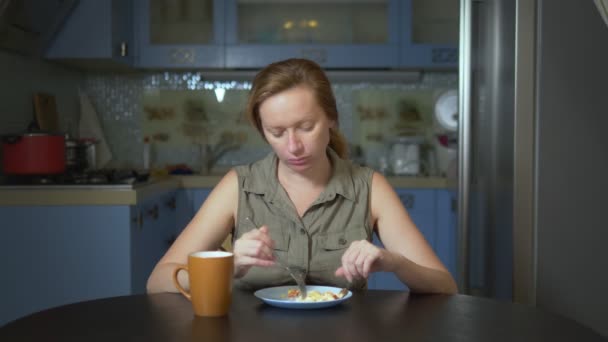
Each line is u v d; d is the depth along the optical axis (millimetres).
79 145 2859
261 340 858
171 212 3244
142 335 887
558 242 1962
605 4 1716
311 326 926
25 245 2389
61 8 2930
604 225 1958
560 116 1942
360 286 1327
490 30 2162
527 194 1961
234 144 3848
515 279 1978
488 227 2197
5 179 2609
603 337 887
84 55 3086
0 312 2400
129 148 3824
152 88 3826
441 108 3814
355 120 3863
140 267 2557
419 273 1161
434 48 3561
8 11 2441
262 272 1299
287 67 1222
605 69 1934
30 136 2475
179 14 3553
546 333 902
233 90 3836
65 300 2395
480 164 2262
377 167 3854
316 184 1370
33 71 3045
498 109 2100
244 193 1367
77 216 2391
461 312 1016
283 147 1218
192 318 975
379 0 3586
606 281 1968
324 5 3596
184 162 3846
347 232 1345
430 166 3736
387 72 3654
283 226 1344
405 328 918
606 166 1948
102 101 3797
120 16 3264
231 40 3539
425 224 3402
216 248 1362
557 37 1928
